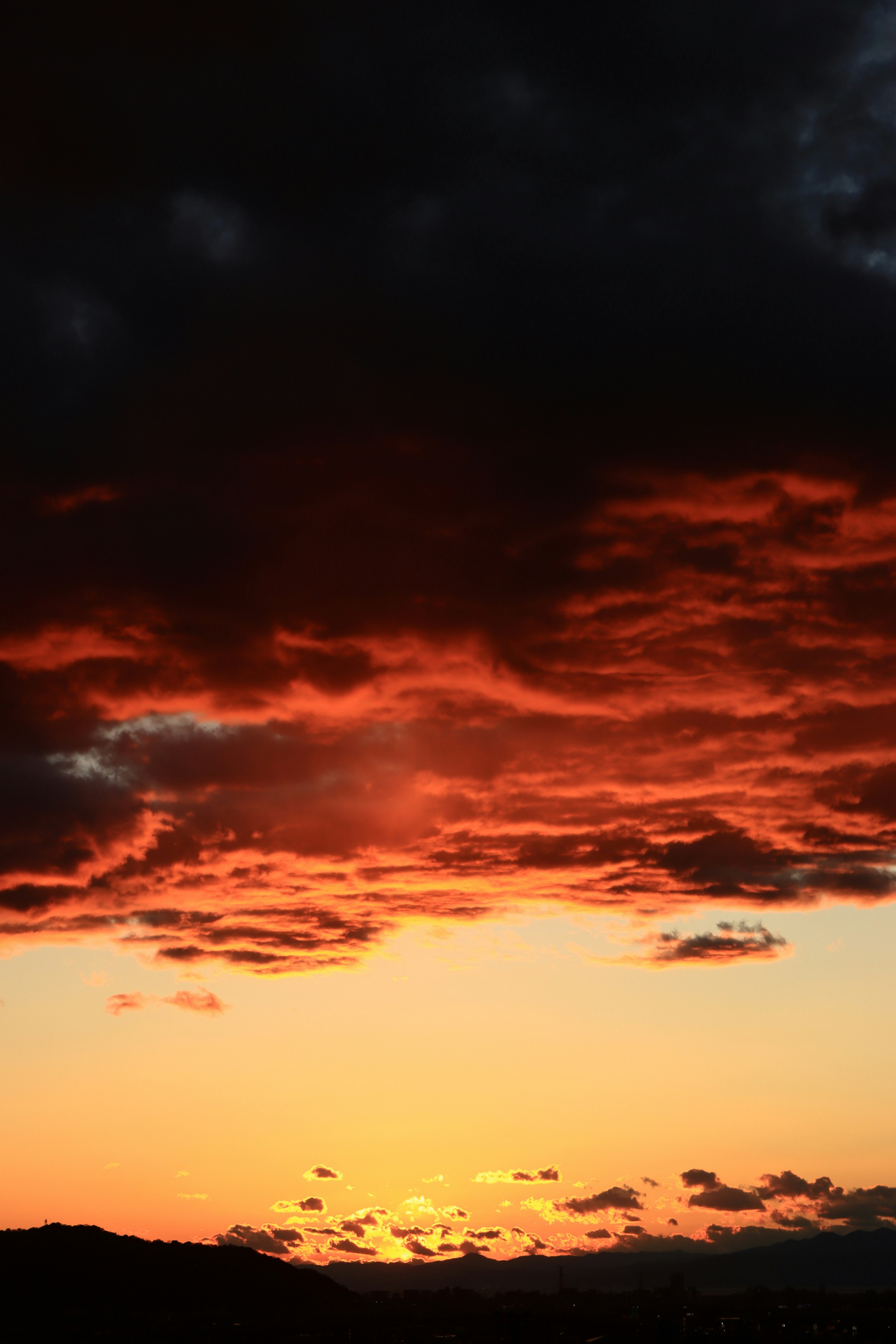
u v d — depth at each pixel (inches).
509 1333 7672.2
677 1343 7519.7
